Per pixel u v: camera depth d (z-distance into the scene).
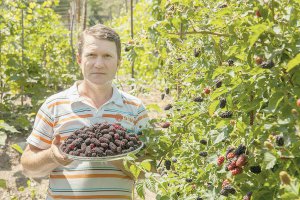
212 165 2.60
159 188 2.44
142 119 2.76
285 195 1.70
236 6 2.59
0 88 8.01
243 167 2.17
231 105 2.29
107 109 2.62
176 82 4.52
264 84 2.10
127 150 2.36
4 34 7.91
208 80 3.19
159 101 8.41
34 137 2.59
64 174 2.53
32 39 9.53
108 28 2.57
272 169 2.19
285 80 2.03
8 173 6.01
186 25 2.85
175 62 4.49
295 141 1.91
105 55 2.51
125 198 2.57
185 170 3.25
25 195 5.59
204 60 3.18
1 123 5.41
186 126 3.13
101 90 2.61
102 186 2.50
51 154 2.40
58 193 2.55
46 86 8.68
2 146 6.55
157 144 2.87
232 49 2.27
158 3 4.51
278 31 2.02
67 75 9.20
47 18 9.95
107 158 2.28
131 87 5.75
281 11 2.12
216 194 2.55
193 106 3.26
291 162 2.00
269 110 2.00
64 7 16.61
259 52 2.16
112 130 2.42
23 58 8.15
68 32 11.57
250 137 2.11
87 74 2.53
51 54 10.02
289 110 1.98
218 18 2.48
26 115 7.46
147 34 3.46
